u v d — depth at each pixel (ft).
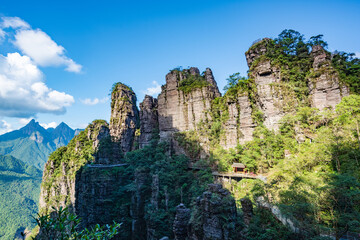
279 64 221.66
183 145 260.21
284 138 189.98
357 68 196.44
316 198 99.91
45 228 31.81
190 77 300.61
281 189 133.08
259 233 105.70
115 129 377.30
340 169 127.85
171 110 293.84
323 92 197.16
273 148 189.78
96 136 367.04
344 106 162.71
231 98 233.76
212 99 270.67
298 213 101.09
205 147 241.55
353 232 84.12
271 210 121.08
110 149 351.67
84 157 344.69
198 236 124.16
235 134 224.12
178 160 248.11
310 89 206.69
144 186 248.93
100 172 301.84
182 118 280.51
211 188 131.34
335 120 162.20
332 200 94.27
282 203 116.57
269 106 211.82
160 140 297.94
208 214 119.75
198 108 269.03
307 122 191.93
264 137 200.44
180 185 224.12
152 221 205.26
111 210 269.44
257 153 195.31
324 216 95.96
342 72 198.39
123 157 353.72
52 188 362.53
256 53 269.44
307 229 93.30
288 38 249.34
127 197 274.77
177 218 146.51
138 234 236.84
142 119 340.80
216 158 215.72
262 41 268.21
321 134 160.66
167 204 209.15
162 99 307.17
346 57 212.02
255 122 214.90
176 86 296.92
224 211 116.06
